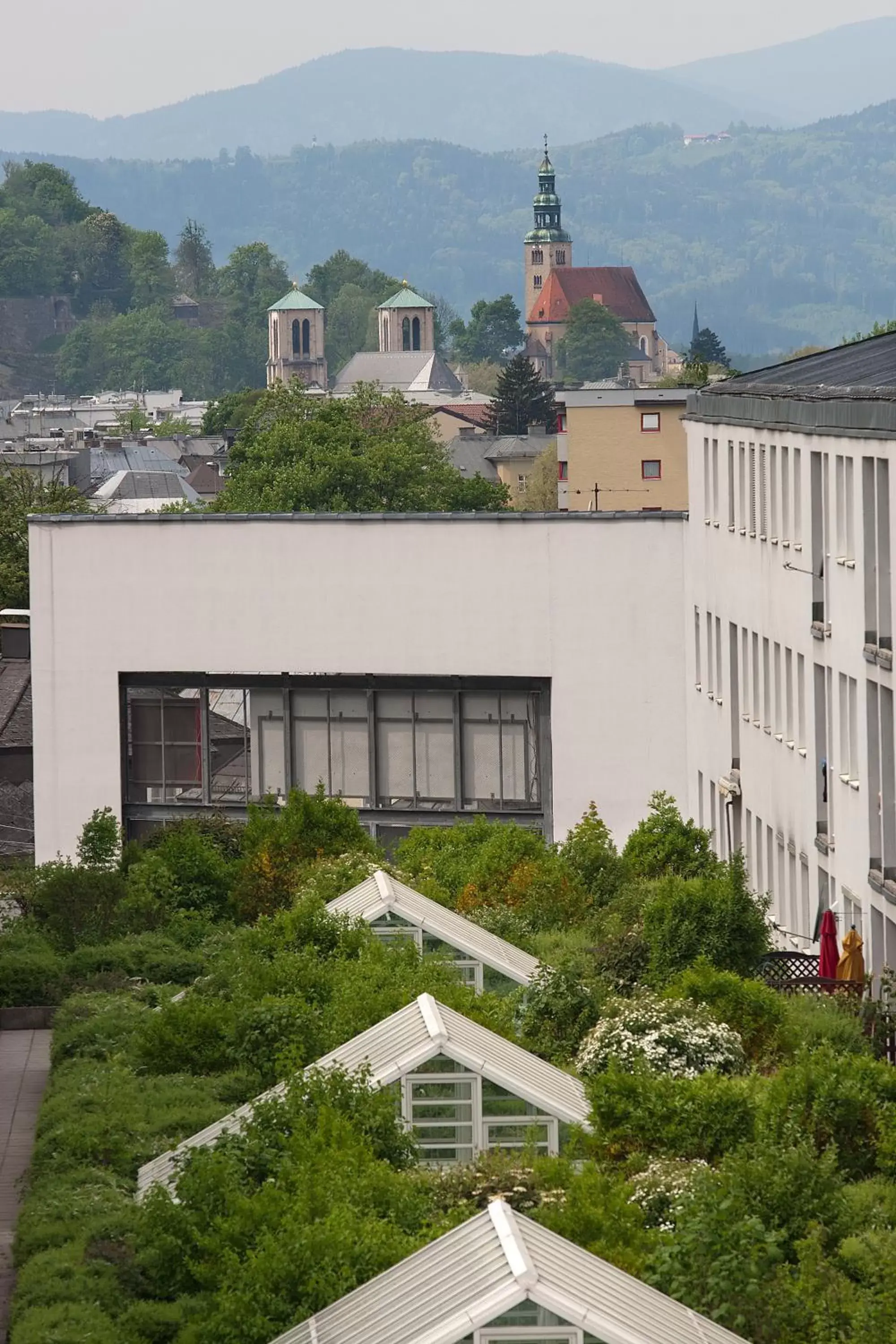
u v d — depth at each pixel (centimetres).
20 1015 9119
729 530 11925
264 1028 6731
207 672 14862
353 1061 5822
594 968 8031
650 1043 6312
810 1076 5391
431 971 7244
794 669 9994
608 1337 3456
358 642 14525
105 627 14975
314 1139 5072
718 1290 4178
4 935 10356
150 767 15088
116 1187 5681
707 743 12975
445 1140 5603
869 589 8412
